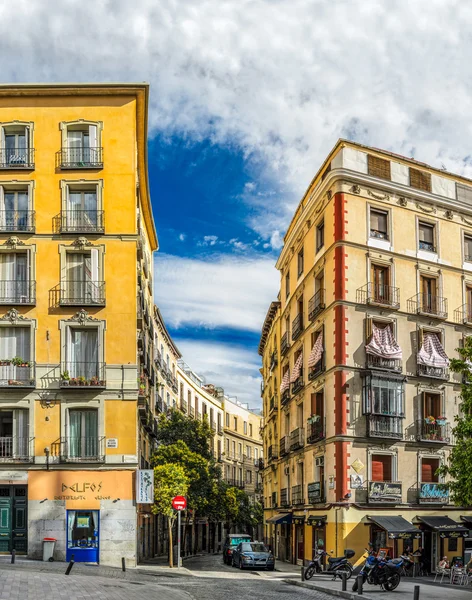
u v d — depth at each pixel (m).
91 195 36.09
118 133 36.28
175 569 34.19
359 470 34.94
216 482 52.69
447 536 34.69
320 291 39.16
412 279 38.59
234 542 44.97
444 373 38.38
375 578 25.33
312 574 29.84
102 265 35.28
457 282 40.22
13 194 35.94
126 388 34.34
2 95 36.16
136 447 34.09
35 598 18.64
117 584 23.67
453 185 41.06
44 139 36.00
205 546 72.44
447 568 29.88
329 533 35.25
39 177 35.72
